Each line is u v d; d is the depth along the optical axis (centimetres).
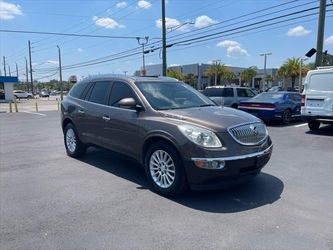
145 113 524
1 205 456
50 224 397
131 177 585
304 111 1160
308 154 779
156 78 621
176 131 463
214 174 436
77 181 564
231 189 520
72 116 714
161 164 496
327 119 1105
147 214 425
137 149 535
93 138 652
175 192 475
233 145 446
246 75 7688
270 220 407
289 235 368
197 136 444
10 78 4903
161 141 490
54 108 2939
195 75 7081
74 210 438
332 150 827
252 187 530
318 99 1120
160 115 505
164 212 431
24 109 2767
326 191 516
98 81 671
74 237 364
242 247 342
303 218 414
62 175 601
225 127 450
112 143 595
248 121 484
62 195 495
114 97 606
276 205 456
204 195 492
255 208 445
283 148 850
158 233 373
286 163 690
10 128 1327
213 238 362
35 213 429
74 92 742
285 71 6850
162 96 560
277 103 1321
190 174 450
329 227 389
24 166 668
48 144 928
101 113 617
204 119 466
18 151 824
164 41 2472
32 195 495
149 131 502
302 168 651
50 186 538
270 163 688
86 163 687
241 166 449
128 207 448
